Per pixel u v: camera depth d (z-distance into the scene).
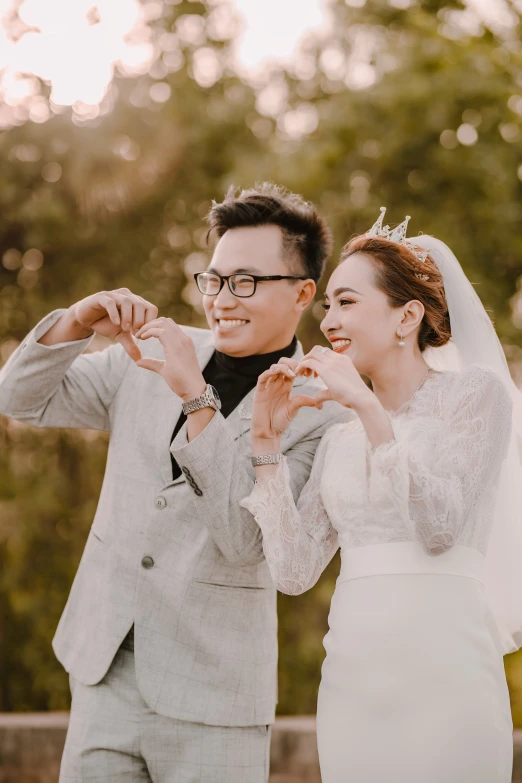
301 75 6.80
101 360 2.66
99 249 6.68
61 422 2.57
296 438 2.44
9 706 6.70
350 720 2.07
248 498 2.24
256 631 2.41
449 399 2.18
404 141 6.19
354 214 6.20
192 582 2.35
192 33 6.80
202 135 6.60
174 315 6.75
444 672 2.01
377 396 2.34
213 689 2.32
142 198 6.63
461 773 1.96
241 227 2.56
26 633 6.77
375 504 2.14
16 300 6.73
